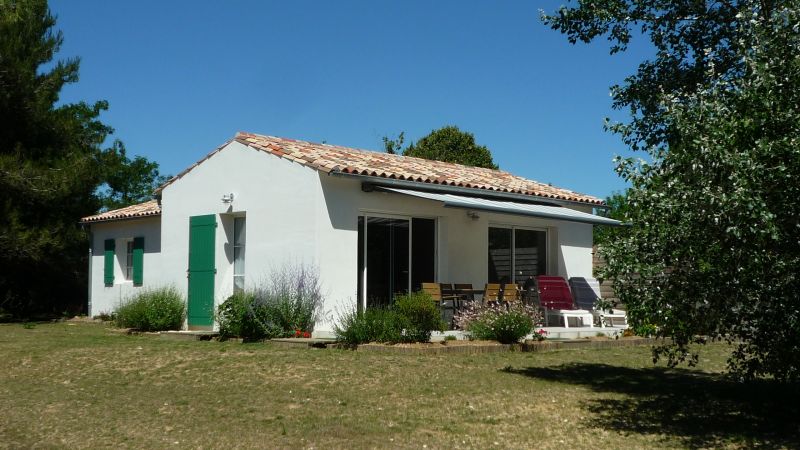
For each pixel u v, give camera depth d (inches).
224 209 719.1
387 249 690.8
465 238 748.6
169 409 378.0
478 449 299.6
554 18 518.3
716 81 339.0
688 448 302.8
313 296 622.2
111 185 1798.7
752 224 283.9
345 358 511.5
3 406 395.5
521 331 599.8
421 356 528.4
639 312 325.1
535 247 826.8
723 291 311.1
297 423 343.0
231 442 312.3
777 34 321.1
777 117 302.7
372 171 644.1
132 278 1002.1
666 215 306.3
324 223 629.6
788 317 306.7
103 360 526.0
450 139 1985.7
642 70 500.4
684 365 545.6
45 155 1122.7
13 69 1052.5
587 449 300.7
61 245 1084.5
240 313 630.5
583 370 509.0
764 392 437.1
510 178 902.4
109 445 313.6
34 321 1003.3
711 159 297.4
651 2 494.0
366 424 340.2
